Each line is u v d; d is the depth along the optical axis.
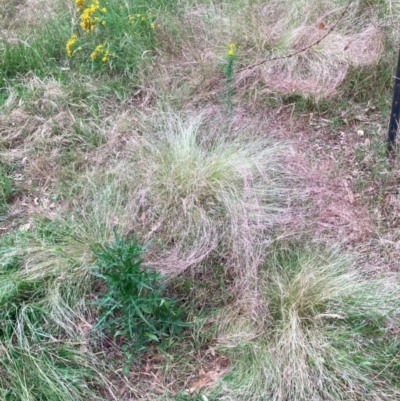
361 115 1.69
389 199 1.39
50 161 1.58
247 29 1.97
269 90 1.76
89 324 1.15
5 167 1.59
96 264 1.21
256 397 1.02
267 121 1.69
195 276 1.25
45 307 1.17
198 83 1.81
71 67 1.96
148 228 1.33
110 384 1.07
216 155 1.48
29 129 1.71
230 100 1.75
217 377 1.07
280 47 1.90
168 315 1.14
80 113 1.76
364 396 1.01
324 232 1.32
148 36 1.99
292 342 1.07
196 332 1.15
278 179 1.45
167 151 1.49
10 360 1.07
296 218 1.34
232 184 1.38
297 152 1.57
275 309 1.15
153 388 1.07
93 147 1.63
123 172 1.46
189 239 1.30
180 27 2.03
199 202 1.37
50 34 2.04
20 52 1.98
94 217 1.36
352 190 1.44
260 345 1.10
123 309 1.11
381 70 1.77
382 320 1.11
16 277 1.21
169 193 1.38
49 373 1.06
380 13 1.97
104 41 1.99
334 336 1.08
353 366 1.04
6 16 2.29
